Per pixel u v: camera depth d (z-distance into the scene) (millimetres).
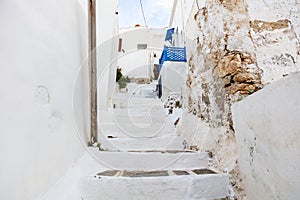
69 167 1248
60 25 1197
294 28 1501
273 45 1455
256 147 978
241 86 1338
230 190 1204
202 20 1910
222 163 1366
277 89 800
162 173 1323
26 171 757
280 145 789
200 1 1981
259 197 956
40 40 924
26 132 769
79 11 1679
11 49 691
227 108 1388
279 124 793
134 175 1259
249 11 1537
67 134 1243
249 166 1047
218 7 1568
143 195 1129
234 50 1435
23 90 762
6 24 667
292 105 712
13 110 689
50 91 1018
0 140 617
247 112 1061
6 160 641
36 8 888
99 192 1114
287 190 751
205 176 1194
